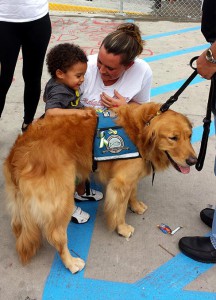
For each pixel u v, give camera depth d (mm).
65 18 8391
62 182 2262
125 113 2506
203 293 2342
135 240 2734
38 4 3270
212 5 2119
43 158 2244
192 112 4637
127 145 2451
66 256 2420
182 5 9672
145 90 3096
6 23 3201
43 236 2482
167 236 2787
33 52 3490
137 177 2582
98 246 2666
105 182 2711
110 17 8695
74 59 2621
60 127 2363
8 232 2746
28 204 2240
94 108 2740
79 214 2855
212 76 2186
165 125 2309
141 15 9047
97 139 2428
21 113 4457
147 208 3064
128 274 2449
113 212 2646
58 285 2346
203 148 2496
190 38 7512
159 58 6383
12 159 2326
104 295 2295
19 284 2340
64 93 2693
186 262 2570
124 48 2545
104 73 2721
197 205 3121
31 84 3686
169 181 3402
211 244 2566
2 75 3469
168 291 2344
